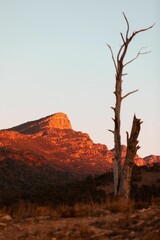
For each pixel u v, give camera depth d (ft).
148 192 101.30
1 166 442.50
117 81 85.97
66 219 52.75
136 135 80.48
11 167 451.94
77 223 49.14
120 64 86.63
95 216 54.24
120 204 58.34
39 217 54.70
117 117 84.53
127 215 50.03
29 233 45.16
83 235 43.83
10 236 44.70
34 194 121.70
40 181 448.65
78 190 114.32
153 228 42.45
